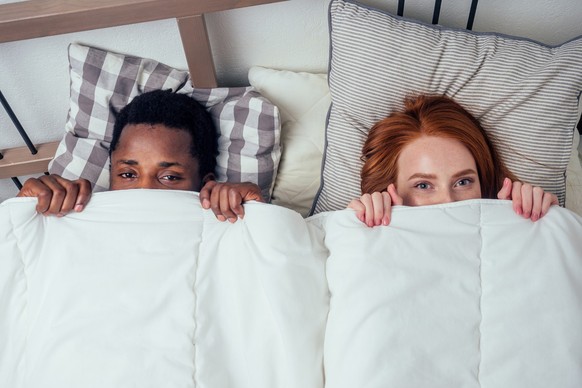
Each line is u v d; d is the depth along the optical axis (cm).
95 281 76
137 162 91
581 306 72
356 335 72
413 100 94
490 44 92
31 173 115
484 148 90
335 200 100
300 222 83
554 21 106
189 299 76
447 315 73
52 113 114
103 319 74
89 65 99
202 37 94
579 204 103
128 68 101
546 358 70
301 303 77
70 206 82
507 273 75
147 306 75
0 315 77
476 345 72
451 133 88
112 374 72
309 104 107
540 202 79
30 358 75
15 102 110
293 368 74
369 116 97
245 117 100
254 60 111
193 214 82
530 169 93
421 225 78
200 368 73
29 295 78
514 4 102
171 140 92
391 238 77
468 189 88
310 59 111
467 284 75
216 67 112
